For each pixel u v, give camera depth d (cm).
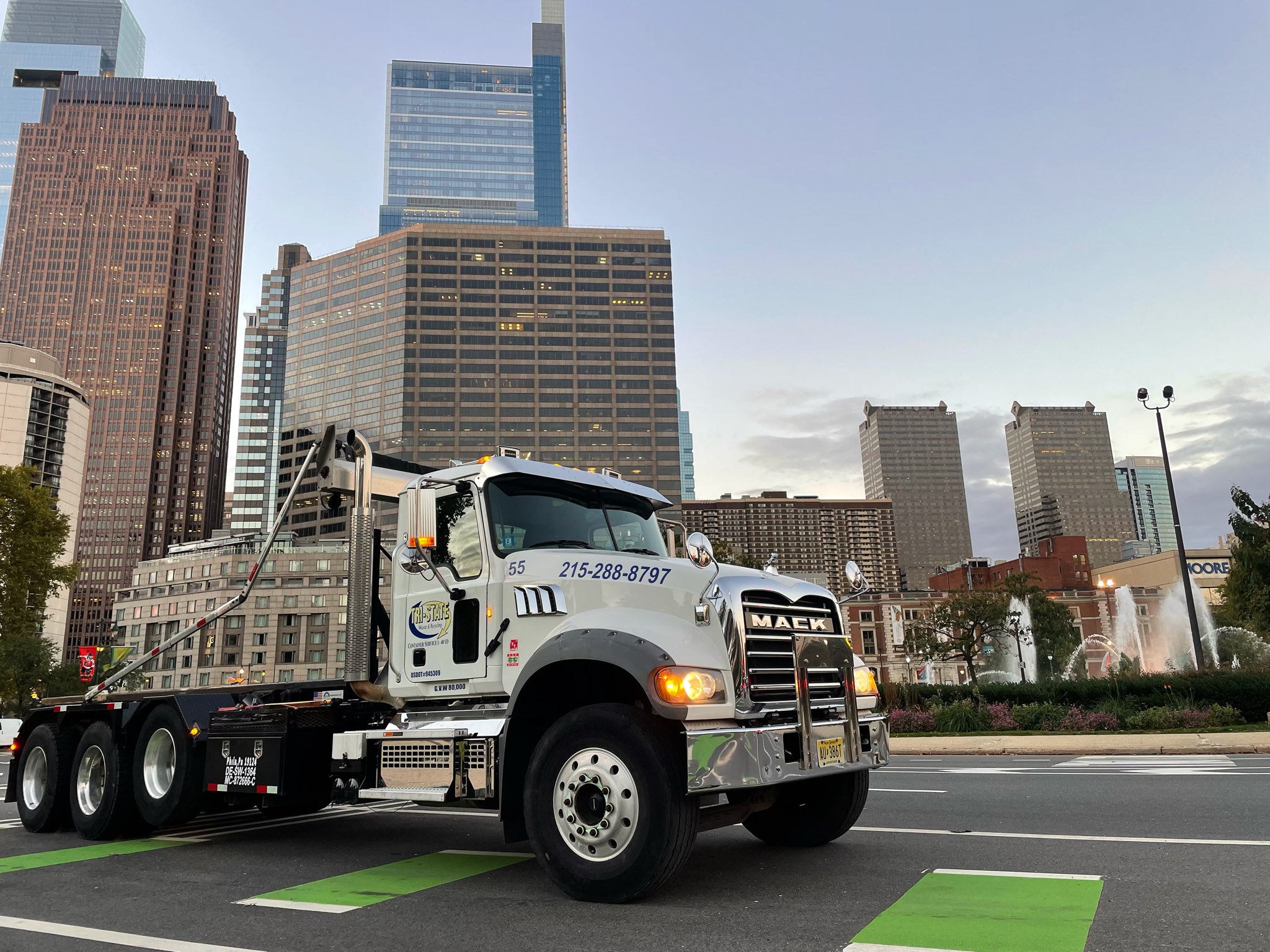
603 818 497
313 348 16612
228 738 751
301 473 800
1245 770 1141
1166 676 2194
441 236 16075
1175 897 459
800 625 570
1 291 19600
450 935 440
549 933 436
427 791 589
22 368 14688
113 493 19012
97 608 18325
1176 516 2938
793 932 420
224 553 9806
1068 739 1791
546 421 15638
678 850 479
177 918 496
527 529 643
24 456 14350
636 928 440
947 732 2127
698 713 483
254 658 8881
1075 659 7119
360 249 16462
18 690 6159
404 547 678
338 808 1009
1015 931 407
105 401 19425
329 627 8994
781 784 607
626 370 16100
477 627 617
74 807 841
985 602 5709
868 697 626
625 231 16762
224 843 780
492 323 15875
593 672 562
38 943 447
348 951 418
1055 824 724
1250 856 559
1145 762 1356
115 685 919
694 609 529
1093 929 406
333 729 729
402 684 661
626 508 703
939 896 481
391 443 15062
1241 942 377
